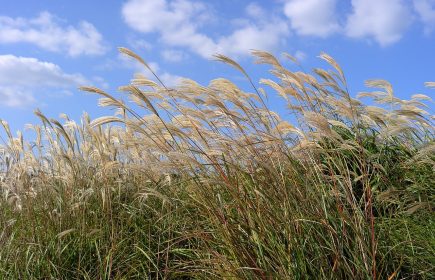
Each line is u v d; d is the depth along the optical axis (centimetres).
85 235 328
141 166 332
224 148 287
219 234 275
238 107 291
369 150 338
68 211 348
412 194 296
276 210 258
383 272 244
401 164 327
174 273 292
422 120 296
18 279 309
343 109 293
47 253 315
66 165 405
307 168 285
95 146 386
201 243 304
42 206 364
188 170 296
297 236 246
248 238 255
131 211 346
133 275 312
